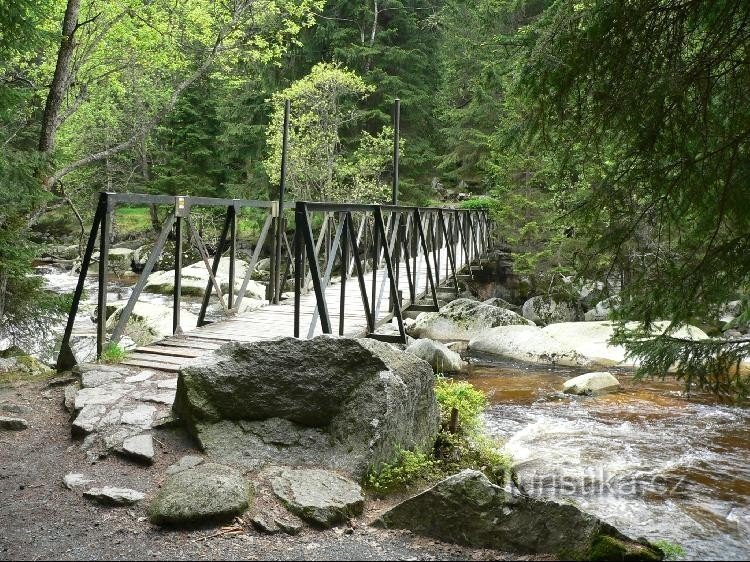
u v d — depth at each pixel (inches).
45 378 209.0
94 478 139.8
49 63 488.4
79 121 792.3
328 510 127.4
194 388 158.4
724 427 255.1
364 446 148.9
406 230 322.0
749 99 140.8
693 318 155.9
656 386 324.5
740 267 145.3
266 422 158.4
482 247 682.2
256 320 290.0
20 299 342.6
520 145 170.4
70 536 117.7
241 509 126.2
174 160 1064.2
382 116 944.9
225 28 544.4
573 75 146.6
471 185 994.7
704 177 144.4
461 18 930.7
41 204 367.9
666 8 141.1
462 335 467.2
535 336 408.8
